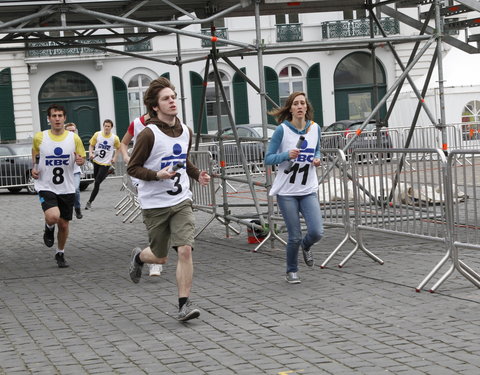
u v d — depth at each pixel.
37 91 40.31
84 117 40.72
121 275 9.97
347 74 42.38
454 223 8.09
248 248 11.67
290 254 8.87
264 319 7.29
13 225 16.69
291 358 6.02
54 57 39.91
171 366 5.97
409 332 6.58
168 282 9.35
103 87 40.75
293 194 8.80
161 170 7.23
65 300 8.65
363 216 9.62
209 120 41.31
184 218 7.36
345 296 8.05
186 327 7.15
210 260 10.76
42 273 10.48
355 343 6.34
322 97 42.16
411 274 8.98
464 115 29.50
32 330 7.34
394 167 9.02
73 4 11.17
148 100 7.39
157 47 40.88
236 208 17.33
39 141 10.54
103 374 5.87
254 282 9.07
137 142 7.32
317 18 42.62
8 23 10.96
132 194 16.52
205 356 6.19
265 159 8.70
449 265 9.40
